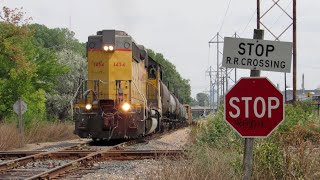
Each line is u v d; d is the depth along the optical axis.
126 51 32.38
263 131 9.97
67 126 47.03
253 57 10.33
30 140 38.06
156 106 39.72
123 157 22.47
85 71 73.81
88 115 31.98
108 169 18.66
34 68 47.66
